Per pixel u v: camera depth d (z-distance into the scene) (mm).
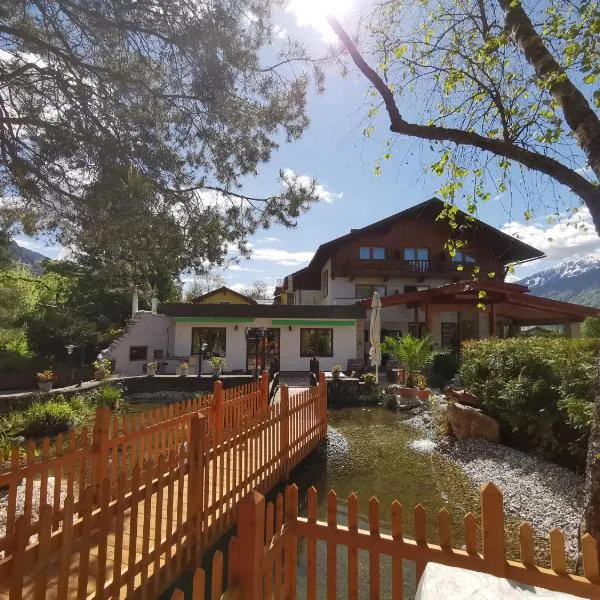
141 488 3924
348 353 24016
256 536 2301
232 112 6289
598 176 3166
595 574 2271
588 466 3557
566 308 22141
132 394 19203
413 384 16688
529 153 3605
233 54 5578
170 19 5363
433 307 23250
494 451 8797
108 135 5566
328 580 2848
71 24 5387
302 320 23719
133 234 6188
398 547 2705
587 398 6613
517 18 3744
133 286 7898
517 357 8820
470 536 2570
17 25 5254
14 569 2475
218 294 36344
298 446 8438
